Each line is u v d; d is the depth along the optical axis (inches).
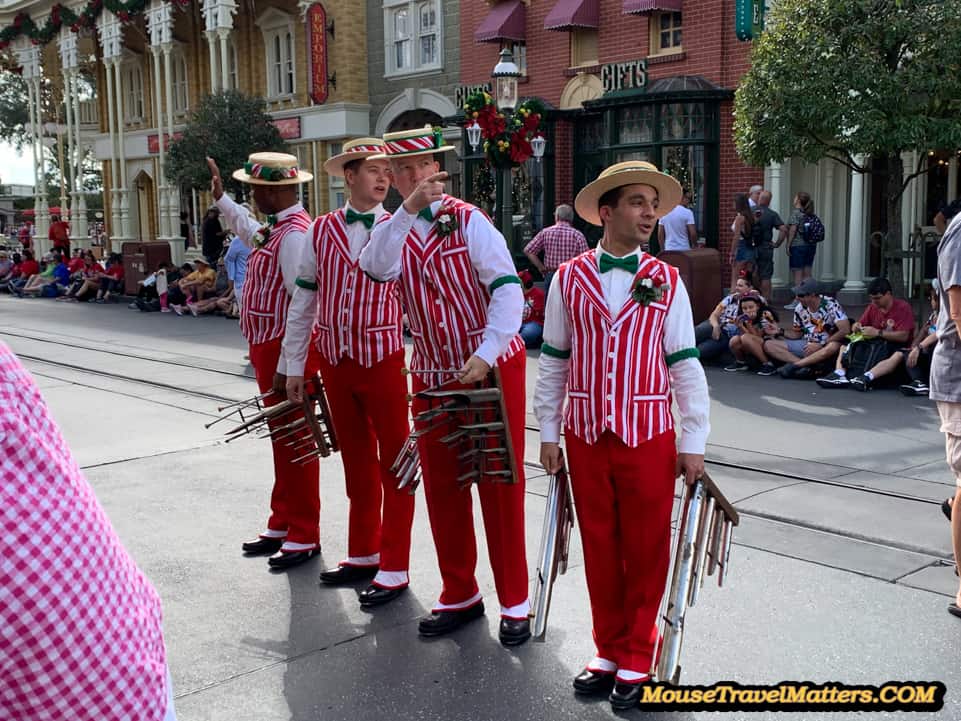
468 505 163.8
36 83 1169.4
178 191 948.0
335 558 200.2
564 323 139.9
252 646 158.6
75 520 50.8
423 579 187.5
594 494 136.6
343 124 876.0
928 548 192.1
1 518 48.3
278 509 203.0
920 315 414.0
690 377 133.9
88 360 471.2
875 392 351.9
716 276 450.6
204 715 135.9
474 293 154.2
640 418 132.7
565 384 143.0
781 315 538.9
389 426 176.7
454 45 813.9
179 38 1042.1
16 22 1110.4
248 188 819.4
